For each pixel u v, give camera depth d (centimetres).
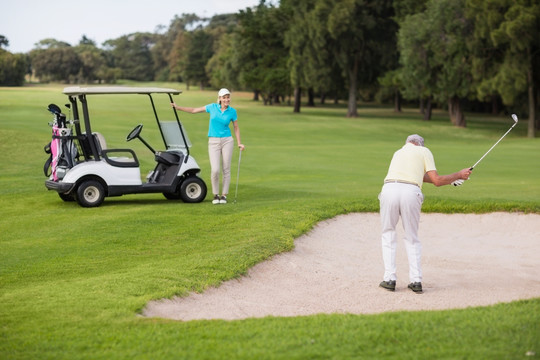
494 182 1513
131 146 2317
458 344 407
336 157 2252
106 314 484
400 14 4903
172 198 1155
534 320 456
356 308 569
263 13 6059
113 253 741
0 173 1551
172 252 742
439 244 882
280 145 2914
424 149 627
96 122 3400
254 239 786
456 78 4038
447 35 3994
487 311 487
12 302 521
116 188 1043
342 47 4897
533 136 4025
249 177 1619
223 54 10344
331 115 5522
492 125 5197
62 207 1055
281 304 578
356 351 398
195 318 513
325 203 1023
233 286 618
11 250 761
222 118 1052
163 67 17950
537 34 3544
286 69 5797
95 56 15200
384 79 5178
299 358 386
